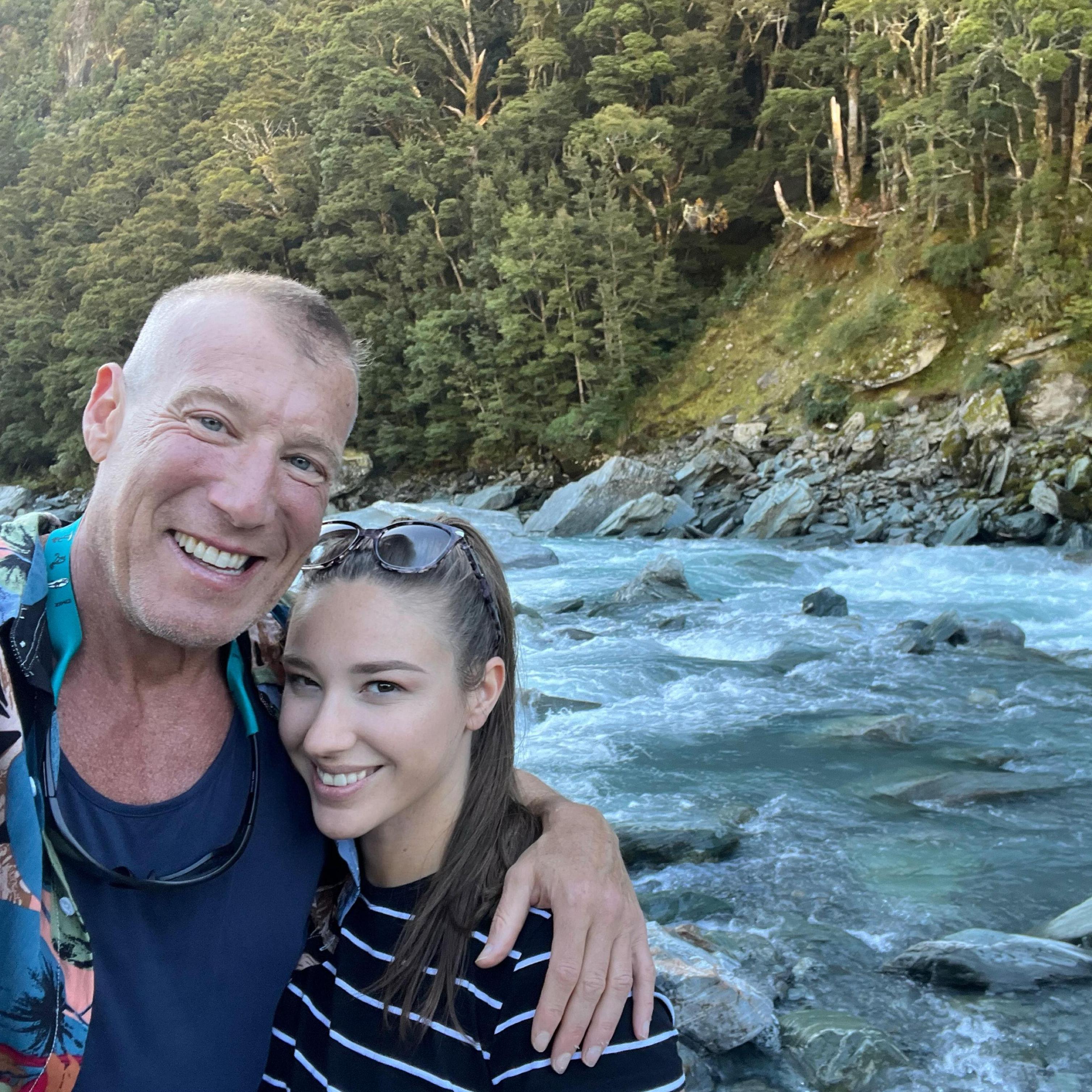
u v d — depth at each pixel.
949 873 4.35
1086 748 6.25
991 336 26.06
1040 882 4.24
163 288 44.47
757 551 18.56
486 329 36.69
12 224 59.75
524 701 7.23
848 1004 3.27
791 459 26.05
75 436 46.53
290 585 1.31
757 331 32.62
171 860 1.27
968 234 28.95
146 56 79.75
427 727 1.29
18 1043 1.04
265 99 51.00
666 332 34.31
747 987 3.14
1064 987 3.32
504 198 37.22
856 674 8.35
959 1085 2.83
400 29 41.94
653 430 32.38
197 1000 1.26
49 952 1.05
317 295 1.35
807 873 4.35
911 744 6.37
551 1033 1.16
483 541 1.45
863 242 32.09
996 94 27.25
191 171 52.12
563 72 42.09
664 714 7.14
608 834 1.41
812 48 35.44
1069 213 27.27
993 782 5.44
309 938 1.40
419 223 38.53
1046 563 15.90
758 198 37.75
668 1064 1.17
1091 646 10.08
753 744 6.35
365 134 41.19
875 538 20.50
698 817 4.96
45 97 87.25
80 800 1.23
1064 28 25.28
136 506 1.19
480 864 1.32
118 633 1.25
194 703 1.32
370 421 38.00
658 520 21.92
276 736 1.41
